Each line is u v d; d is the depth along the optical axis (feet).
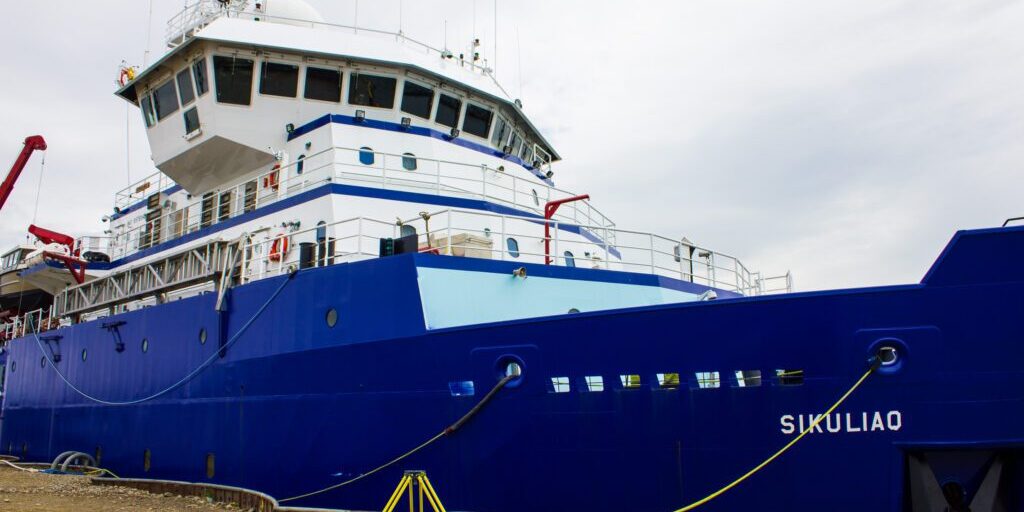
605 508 41.86
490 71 81.10
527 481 43.52
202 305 64.39
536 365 43.45
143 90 80.12
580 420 42.42
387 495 47.91
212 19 74.69
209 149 72.49
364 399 49.29
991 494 36.50
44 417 89.10
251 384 57.41
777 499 38.78
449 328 45.96
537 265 51.31
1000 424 35.86
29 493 60.75
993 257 36.22
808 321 38.50
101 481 68.64
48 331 92.22
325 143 66.64
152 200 90.68
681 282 58.54
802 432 38.42
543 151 89.25
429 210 62.69
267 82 70.18
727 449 39.63
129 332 74.69
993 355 36.06
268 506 49.78
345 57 68.69
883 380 37.24
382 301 49.08
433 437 46.14
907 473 37.42
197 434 62.44
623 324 41.78
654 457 40.93
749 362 39.40
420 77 70.85
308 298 53.72
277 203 65.67
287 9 77.56
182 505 55.16
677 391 40.63
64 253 88.94
